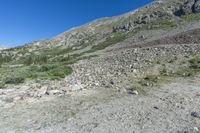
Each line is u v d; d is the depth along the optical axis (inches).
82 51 3494.1
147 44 2016.5
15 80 927.7
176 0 5157.5
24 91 708.0
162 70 869.8
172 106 506.0
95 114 479.8
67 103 560.1
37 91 691.4
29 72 1224.8
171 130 391.2
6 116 487.8
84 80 825.5
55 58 3272.6
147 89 652.7
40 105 555.5
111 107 516.7
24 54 5649.6
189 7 4239.7
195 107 493.7
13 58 5251.0
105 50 2630.4
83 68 1197.7
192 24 2519.7
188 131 381.1
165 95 589.0
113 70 967.6
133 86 679.1
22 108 538.6
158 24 3563.0
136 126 413.7
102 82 751.1
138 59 1123.9
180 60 991.6
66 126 426.6
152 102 539.8
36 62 3196.4
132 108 504.4
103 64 1215.6
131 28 4399.6
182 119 434.9
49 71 1165.1
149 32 2883.9
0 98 623.2
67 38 6761.8
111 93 625.6
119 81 749.3
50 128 419.5
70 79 899.4
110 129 405.4
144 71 871.7
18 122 452.8
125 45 2546.8
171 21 3548.2
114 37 3816.4
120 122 434.3
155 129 398.3
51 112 503.5
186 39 1765.5
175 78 767.7
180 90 630.5
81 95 623.2
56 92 657.6
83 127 418.9
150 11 5068.9
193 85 676.7
